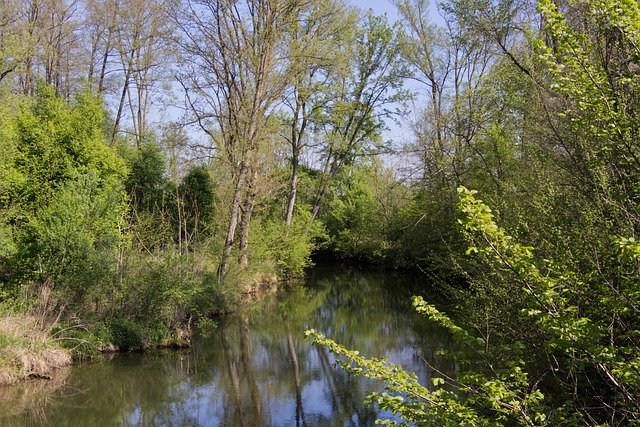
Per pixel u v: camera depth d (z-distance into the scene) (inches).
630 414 185.6
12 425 365.7
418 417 173.3
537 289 167.5
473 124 736.3
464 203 158.4
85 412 389.1
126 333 536.7
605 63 194.5
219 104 852.0
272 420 366.6
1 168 576.4
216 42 823.7
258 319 713.0
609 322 193.5
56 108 715.4
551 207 273.3
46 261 549.0
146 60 1122.7
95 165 695.7
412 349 498.0
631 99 196.2
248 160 798.5
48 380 450.9
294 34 865.5
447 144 807.7
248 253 898.7
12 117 673.6
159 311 569.9
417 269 1077.1
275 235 1032.8
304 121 1157.7
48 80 1102.4
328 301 854.5
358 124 1213.1
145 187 917.8
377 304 795.4
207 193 927.0
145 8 1110.4
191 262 652.1
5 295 513.7
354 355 189.0
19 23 874.1
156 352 537.6
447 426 157.8
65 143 688.4
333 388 426.9
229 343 583.5
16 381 434.9
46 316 505.4
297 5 808.3
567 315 163.3
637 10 155.8
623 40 173.0
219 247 825.5
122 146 967.0
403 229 1045.2
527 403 173.0
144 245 633.0
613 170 219.1
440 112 887.7
